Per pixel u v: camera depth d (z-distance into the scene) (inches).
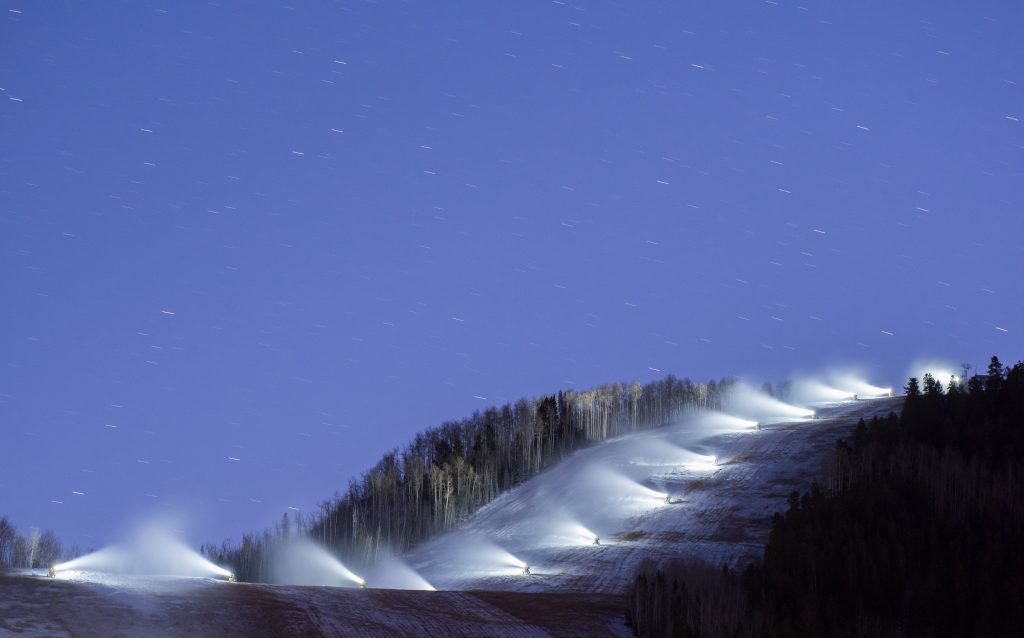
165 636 3097.9
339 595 3858.3
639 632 3617.1
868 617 3700.8
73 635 2989.7
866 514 4557.1
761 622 3533.5
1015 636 3595.0
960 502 4766.2
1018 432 5620.1
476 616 3713.1
